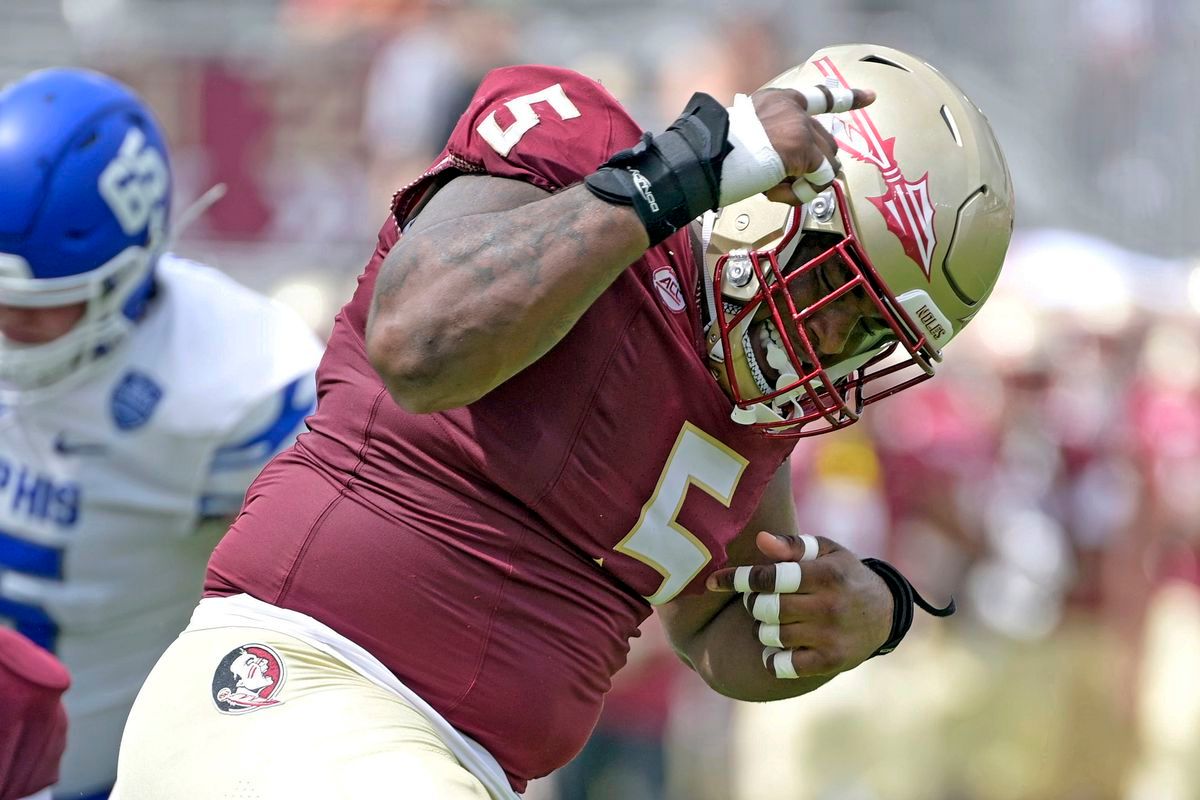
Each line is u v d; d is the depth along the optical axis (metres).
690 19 27.39
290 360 11.23
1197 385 22.61
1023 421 23.08
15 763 9.45
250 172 22.77
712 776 21.27
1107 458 22.69
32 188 10.40
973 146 8.30
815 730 20.78
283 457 8.41
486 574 7.98
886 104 8.19
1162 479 22.05
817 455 21.39
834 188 7.98
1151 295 24.53
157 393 10.88
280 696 7.69
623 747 20.41
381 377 7.54
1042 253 25.22
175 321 11.09
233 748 7.53
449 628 7.95
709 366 8.29
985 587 21.75
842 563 9.02
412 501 7.96
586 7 27.14
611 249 7.34
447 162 8.03
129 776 7.78
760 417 8.29
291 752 7.46
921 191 8.09
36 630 10.93
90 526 10.89
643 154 7.41
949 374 23.16
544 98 7.99
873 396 8.86
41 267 10.43
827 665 9.09
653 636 20.52
